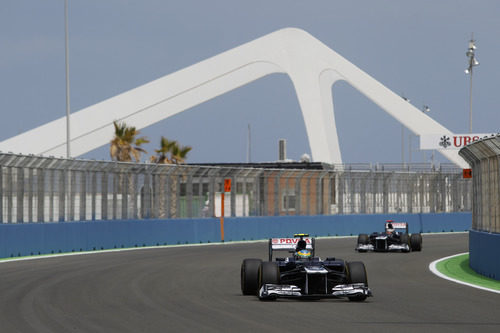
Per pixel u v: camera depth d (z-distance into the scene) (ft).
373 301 168.76
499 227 233.76
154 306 158.10
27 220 325.83
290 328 128.06
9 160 310.45
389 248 355.97
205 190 496.64
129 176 392.27
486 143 233.55
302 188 512.63
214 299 171.22
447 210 620.49
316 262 175.11
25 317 141.69
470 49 632.38
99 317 141.69
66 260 296.51
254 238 471.21
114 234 377.91
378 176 569.23
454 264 288.92
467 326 130.31
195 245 413.18
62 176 347.97
